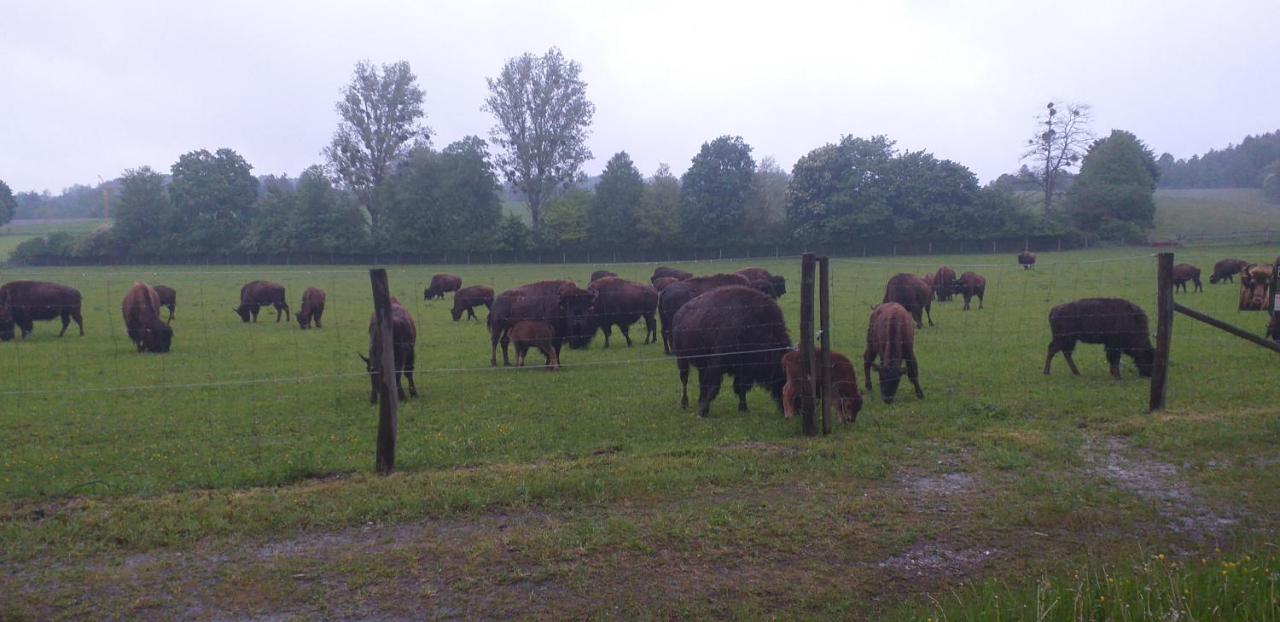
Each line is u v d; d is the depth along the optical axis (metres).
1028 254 49.22
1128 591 4.86
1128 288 32.16
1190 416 9.49
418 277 50.16
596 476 7.54
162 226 75.44
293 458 8.52
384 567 5.71
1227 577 4.91
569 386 13.27
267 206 75.56
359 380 14.30
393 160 72.38
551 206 75.31
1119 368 13.65
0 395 12.74
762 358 10.41
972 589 5.25
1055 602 4.58
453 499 6.92
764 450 8.48
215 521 6.48
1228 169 149.88
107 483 7.61
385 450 7.83
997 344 17.20
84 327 24.80
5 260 67.62
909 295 20.75
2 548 6.05
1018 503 6.83
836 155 77.06
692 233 79.75
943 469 7.82
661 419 10.48
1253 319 20.73
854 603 5.18
